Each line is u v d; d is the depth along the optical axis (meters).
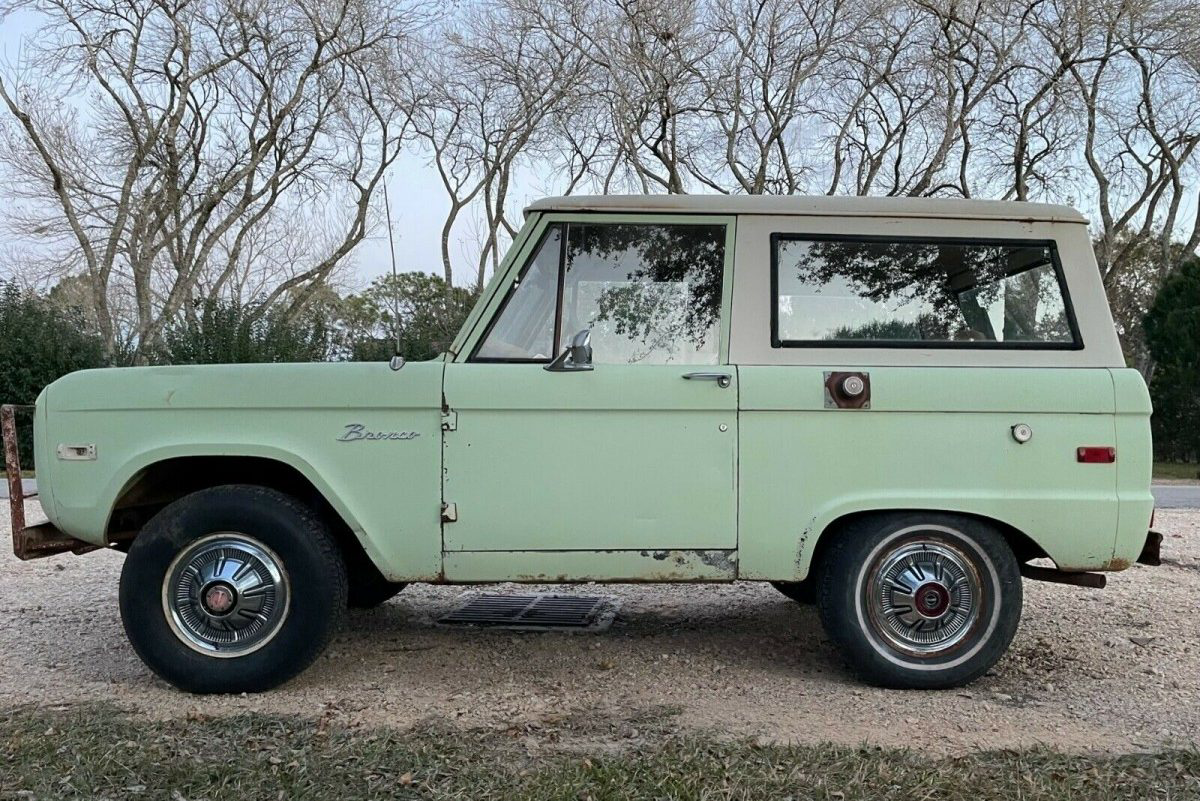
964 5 24.81
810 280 4.24
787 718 3.83
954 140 25.80
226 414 4.14
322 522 4.21
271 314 23.08
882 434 4.10
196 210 27.42
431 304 15.89
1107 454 4.09
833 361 4.16
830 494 4.10
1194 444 22.33
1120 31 25.16
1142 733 3.67
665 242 4.25
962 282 4.27
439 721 3.77
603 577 4.12
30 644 4.99
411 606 5.92
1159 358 22.77
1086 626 5.34
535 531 4.09
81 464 4.17
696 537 4.09
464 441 4.09
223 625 4.13
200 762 3.28
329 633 4.14
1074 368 4.17
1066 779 3.14
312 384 4.11
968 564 4.19
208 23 25.34
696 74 25.25
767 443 4.09
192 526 4.11
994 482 4.09
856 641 4.18
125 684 4.31
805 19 25.27
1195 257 22.75
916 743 3.53
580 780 3.10
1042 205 4.29
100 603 5.92
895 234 4.27
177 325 20.86
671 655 4.84
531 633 5.27
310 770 3.22
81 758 3.29
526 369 4.11
